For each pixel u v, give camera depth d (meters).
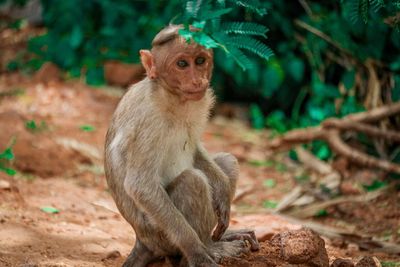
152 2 17.11
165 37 7.75
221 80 17.17
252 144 15.34
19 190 11.01
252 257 8.27
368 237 10.46
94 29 18.58
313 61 15.13
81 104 16.44
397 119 13.85
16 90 17.09
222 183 8.38
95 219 10.46
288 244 8.26
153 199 7.68
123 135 7.87
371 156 13.84
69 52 18.20
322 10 14.52
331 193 12.48
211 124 16.52
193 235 7.71
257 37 14.96
